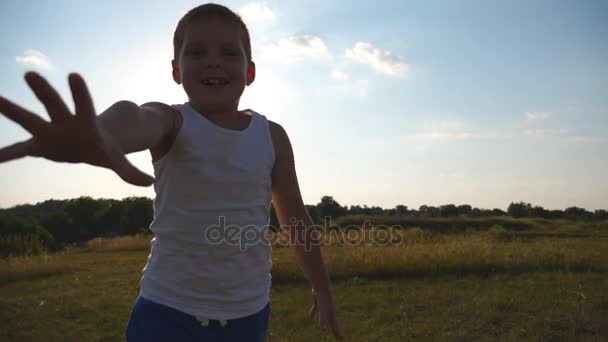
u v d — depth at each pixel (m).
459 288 6.99
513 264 8.55
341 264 8.52
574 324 4.90
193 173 1.50
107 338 5.02
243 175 1.58
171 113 1.48
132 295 7.13
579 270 8.31
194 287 1.55
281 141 1.82
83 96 0.75
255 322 1.67
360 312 5.81
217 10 1.66
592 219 34.47
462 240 14.44
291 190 1.89
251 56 1.83
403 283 7.57
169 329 1.53
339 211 38.78
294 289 7.32
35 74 0.71
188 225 1.53
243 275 1.62
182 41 1.68
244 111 1.78
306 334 4.97
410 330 4.99
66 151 0.78
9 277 8.96
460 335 4.73
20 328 5.34
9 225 25.06
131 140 1.09
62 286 8.09
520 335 4.66
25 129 0.74
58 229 40.88
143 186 0.84
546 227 24.02
